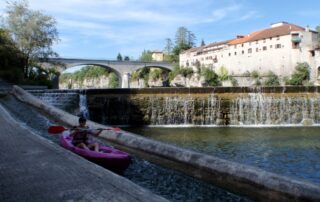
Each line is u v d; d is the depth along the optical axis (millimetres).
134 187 8094
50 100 41906
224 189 9602
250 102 44781
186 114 44094
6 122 19578
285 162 21266
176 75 130250
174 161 12234
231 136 32562
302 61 98000
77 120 21797
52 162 10523
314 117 45844
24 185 8359
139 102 44031
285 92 45688
